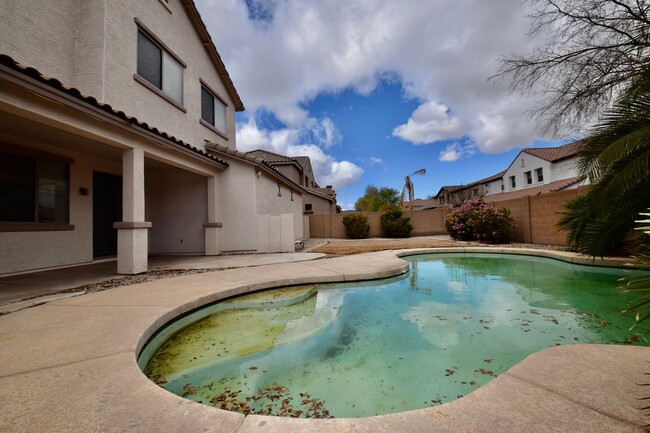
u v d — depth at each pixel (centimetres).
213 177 866
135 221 550
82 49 581
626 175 374
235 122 1198
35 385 171
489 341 295
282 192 1242
